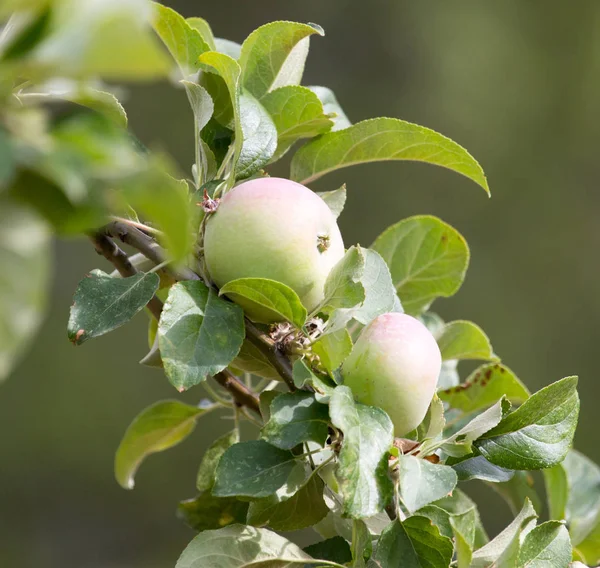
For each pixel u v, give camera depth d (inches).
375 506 68.9
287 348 71.2
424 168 230.2
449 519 69.5
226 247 70.6
